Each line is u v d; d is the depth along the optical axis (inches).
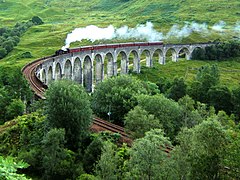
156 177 1290.6
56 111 2068.2
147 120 2058.3
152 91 3720.5
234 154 1311.5
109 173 1469.0
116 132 2290.8
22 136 2087.8
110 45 5221.5
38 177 1772.9
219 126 1373.0
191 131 1459.2
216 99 3585.1
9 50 7135.8
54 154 1770.4
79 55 4475.9
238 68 6387.8
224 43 7057.1
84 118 2096.5
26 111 2928.2
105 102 2812.5
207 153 1327.5
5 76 4153.5
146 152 1302.9
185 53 7160.4
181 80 3870.6
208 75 3885.3
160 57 6628.9
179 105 2760.8
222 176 1325.0
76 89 2219.5
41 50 7027.6
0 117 2792.8
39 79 3501.5
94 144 1876.2
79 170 1742.1
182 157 1374.3
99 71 5113.2
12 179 427.8
